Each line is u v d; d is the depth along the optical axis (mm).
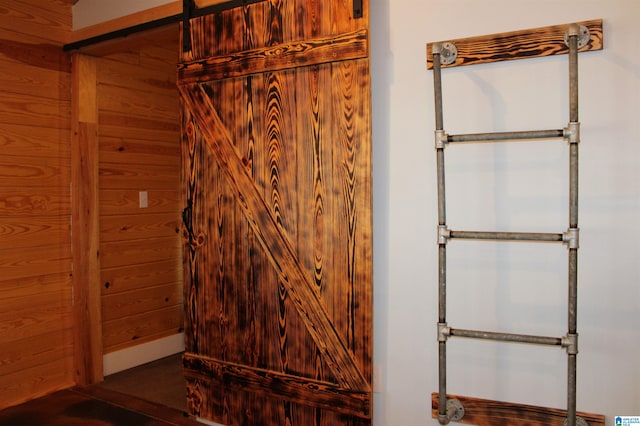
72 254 3029
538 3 1771
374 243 2086
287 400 2236
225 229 2373
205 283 2451
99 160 3129
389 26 2033
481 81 1871
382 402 2092
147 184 3453
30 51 2801
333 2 2064
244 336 2348
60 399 2822
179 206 3695
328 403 2125
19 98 2748
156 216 3521
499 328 1880
